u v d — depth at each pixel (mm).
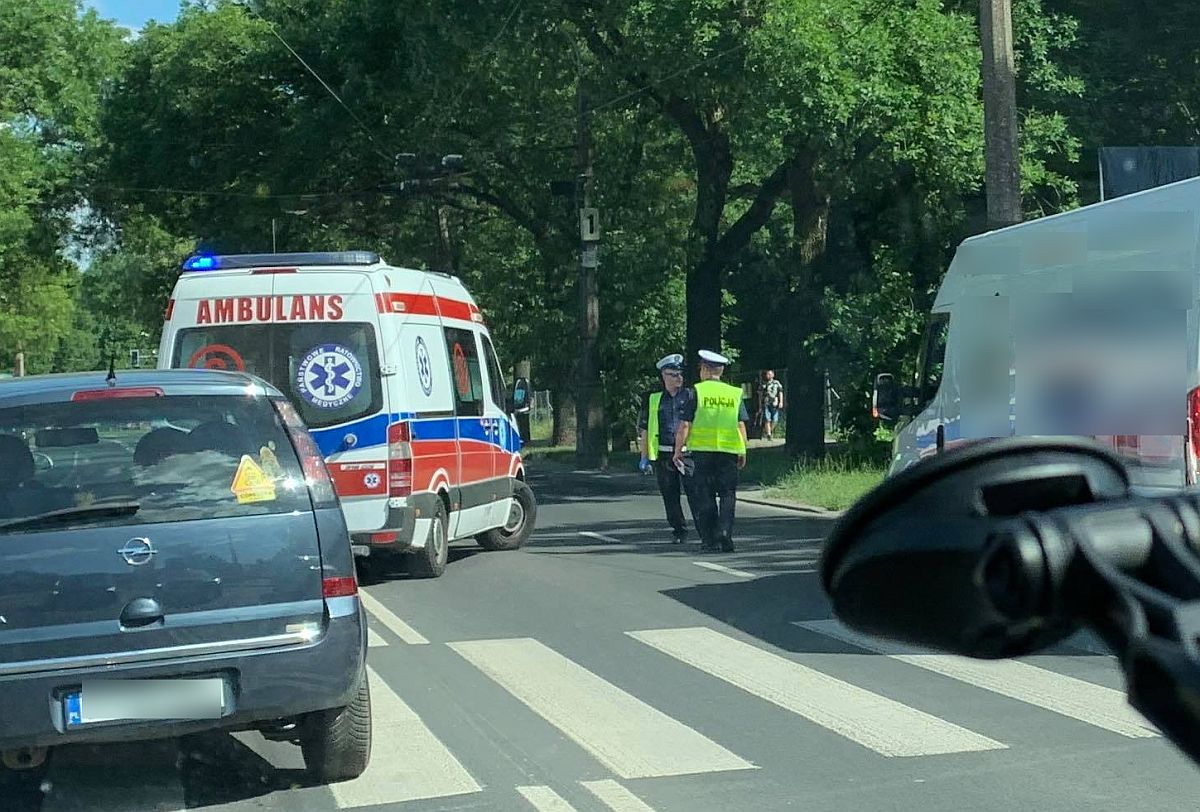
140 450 5719
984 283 10195
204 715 5484
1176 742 1541
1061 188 23172
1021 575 1689
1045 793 5652
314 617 5664
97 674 5398
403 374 11734
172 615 5500
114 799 5957
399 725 7051
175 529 5566
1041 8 23219
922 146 21750
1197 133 24688
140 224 44312
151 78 36625
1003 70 15133
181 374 6098
